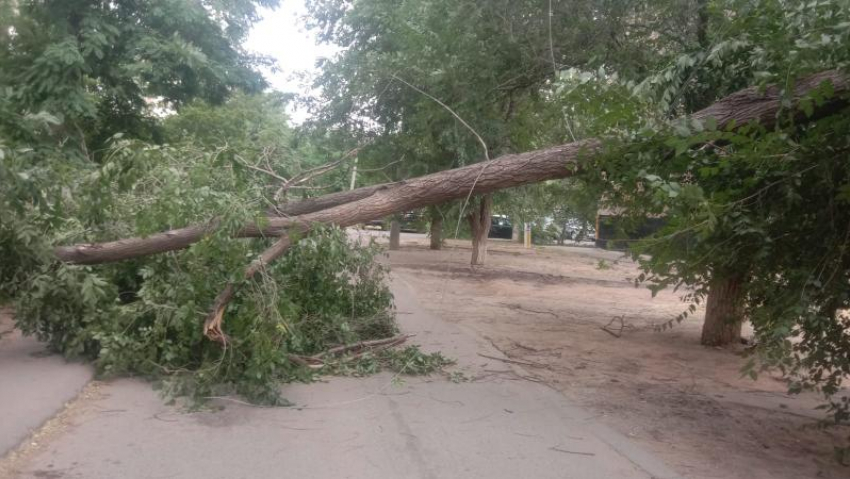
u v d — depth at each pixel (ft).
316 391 23.35
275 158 30.96
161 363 22.68
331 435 18.60
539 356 31.50
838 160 16.65
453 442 18.53
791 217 18.28
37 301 22.71
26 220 22.38
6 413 17.62
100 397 20.70
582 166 21.59
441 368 27.63
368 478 15.62
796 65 16.34
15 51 38.88
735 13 21.08
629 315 47.44
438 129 41.50
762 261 18.93
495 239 149.48
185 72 45.42
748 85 25.53
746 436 20.84
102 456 16.07
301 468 16.06
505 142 41.45
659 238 17.37
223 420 19.39
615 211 22.57
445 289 52.31
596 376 27.96
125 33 42.37
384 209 24.75
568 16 35.53
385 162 47.55
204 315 22.62
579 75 19.02
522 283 65.00
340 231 26.23
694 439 20.18
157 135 47.70
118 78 42.88
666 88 24.08
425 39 39.01
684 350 34.53
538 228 63.26
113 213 26.40
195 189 23.52
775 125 17.89
